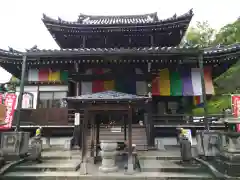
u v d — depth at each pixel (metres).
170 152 12.66
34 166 9.95
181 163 10.38
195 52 12.98
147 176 8.73
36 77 17.53
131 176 8.73
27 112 15.27
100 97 9.48
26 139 11.86
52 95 19.22
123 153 11.73
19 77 18.92
